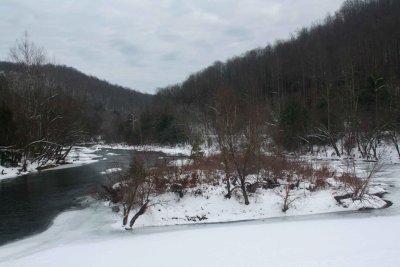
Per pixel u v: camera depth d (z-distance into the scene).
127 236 23.42
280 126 59.66
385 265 14.75
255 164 31.03
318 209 28.88
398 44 84.94
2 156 50.31
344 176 34.12
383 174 42.12
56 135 59.78
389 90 63.25
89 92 186.75
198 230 23.59
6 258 19.91
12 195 35.78
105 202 31.39
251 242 19.56
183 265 16.47
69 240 22.91
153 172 30.11
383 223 22.64
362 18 118.69
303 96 82.81
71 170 52.00
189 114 95.56
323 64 89.62
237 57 160.88
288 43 131.62
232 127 29.88
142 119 101.44
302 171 34.38
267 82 103.62
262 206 28.84
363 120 59.47
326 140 64.38
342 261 15.52
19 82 62.72
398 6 111.56
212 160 35.25
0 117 50.94
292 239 19.66
